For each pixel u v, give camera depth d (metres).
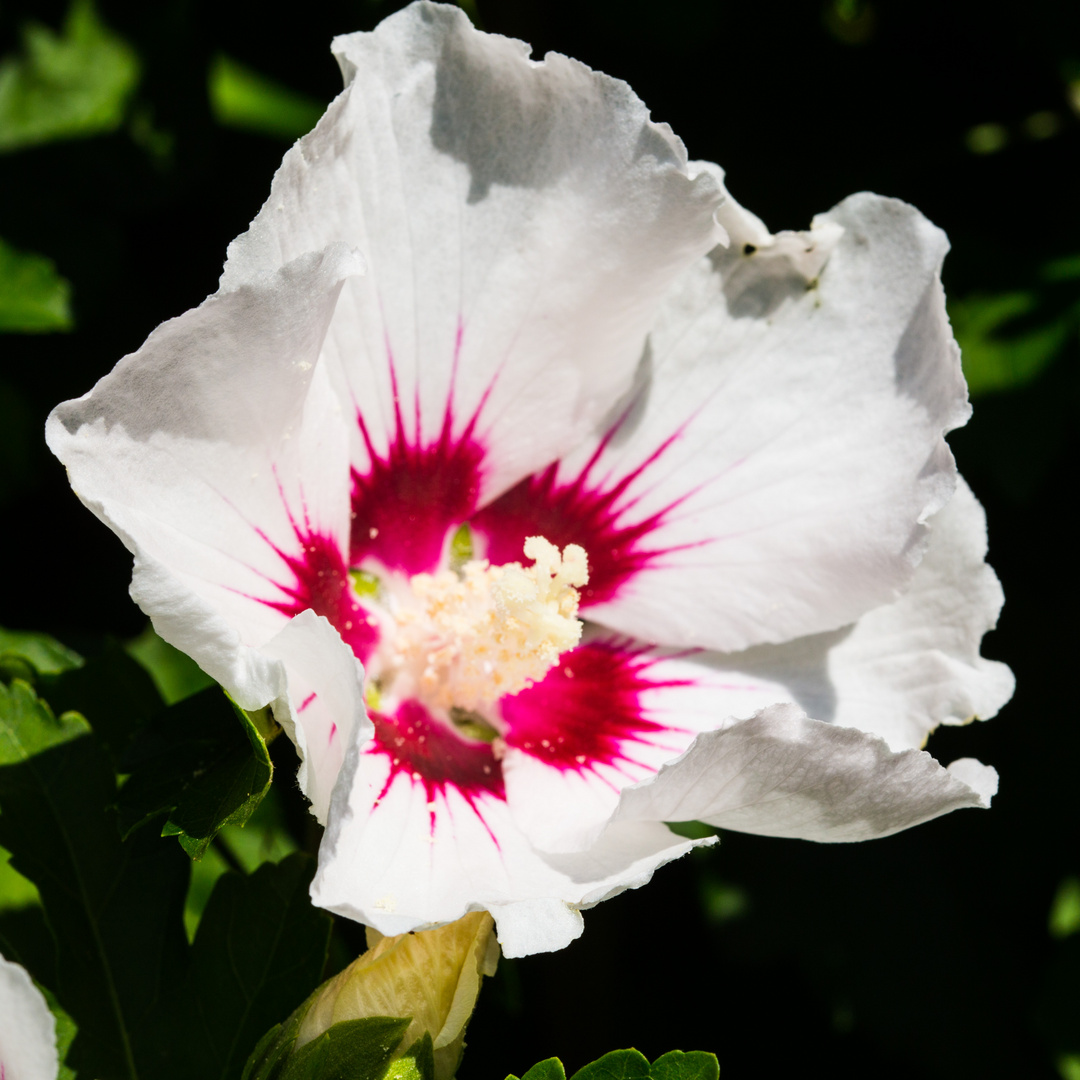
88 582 0.64
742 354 0.61
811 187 0.66
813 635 0.61
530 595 0.60
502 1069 0.64
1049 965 0.64
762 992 0.66
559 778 0.60
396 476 0.60
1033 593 0.66
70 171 0.65
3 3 0.65
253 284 0.56
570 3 0.65
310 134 0.58
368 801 0.58
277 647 0.57
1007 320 0.65
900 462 0.60
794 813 0.58
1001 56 0.66
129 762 0.58
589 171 0.59
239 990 0.59
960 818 0.66
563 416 0.61
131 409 0.56
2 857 0.60
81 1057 0.59
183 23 0.65
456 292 0.60
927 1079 0.65
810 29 0.66
